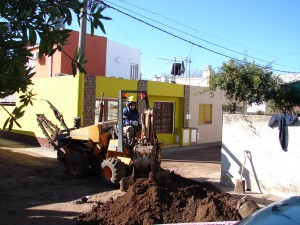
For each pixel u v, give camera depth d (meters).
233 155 10.41
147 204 7.02
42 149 17.31
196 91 21.78
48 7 2.66
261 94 15.07
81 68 3.00
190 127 21.48
